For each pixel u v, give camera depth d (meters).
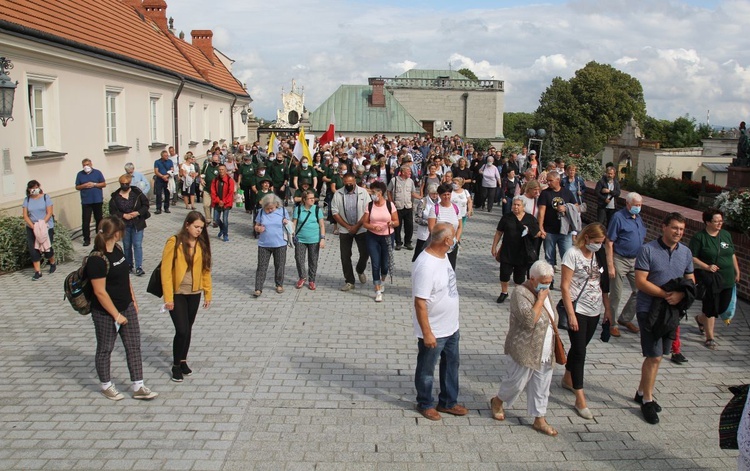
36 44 13.55
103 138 17.70
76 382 7.20
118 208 11.73
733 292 8.55
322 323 9.45
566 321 6.63
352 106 60.75
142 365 7.35
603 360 8.10
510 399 6.29
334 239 16.58
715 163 38.44
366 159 24.81
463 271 13.00
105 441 5.89
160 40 28.36
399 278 12.38
